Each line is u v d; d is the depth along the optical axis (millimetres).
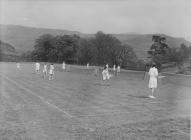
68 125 11586
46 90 24031
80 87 27359
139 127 11438
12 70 55875
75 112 14383
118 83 33156
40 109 14953
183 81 33938
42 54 134375
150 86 21234
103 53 99312
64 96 20562
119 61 84562
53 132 10539
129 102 18250
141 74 50094
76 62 115062
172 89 26953
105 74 37312
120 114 14109
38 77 39188
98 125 11719
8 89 23938
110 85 30328
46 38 133875
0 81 31266
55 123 11930
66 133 10422
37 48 136000
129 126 11578
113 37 106062
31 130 10719
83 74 49031
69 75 45531
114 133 10414
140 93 23594
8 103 16656
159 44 53938
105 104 17266
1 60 127062
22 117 12898
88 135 10195
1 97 19125
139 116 13664
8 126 11227
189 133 10492
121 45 95938
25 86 26734
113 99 19578
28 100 18062
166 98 20344
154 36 56438
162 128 11195
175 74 40406
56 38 133000
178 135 10234
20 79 34875
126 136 10125
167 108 15953
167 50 50031
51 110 14766
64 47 125062
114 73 51688
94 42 106625
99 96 21031
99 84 31234
